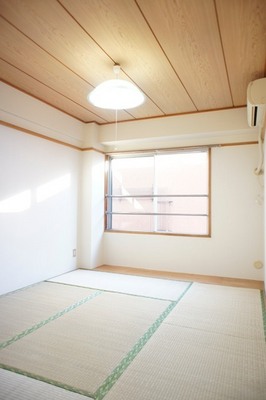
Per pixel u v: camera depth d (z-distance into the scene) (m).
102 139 4.60
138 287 3.47
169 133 4.14
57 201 4.03
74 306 2.80
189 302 2.94
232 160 4.04
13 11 1.95
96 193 4.61
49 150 3.87
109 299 3.02
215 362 1.81
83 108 3.91
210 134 4.03
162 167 6.82
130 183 7.60
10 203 3.25
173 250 4.33
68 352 1.92
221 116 3.86
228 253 4.02
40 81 3.06
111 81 2.34
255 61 2.56
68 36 2.22
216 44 2.30
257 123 3.34
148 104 3.71
